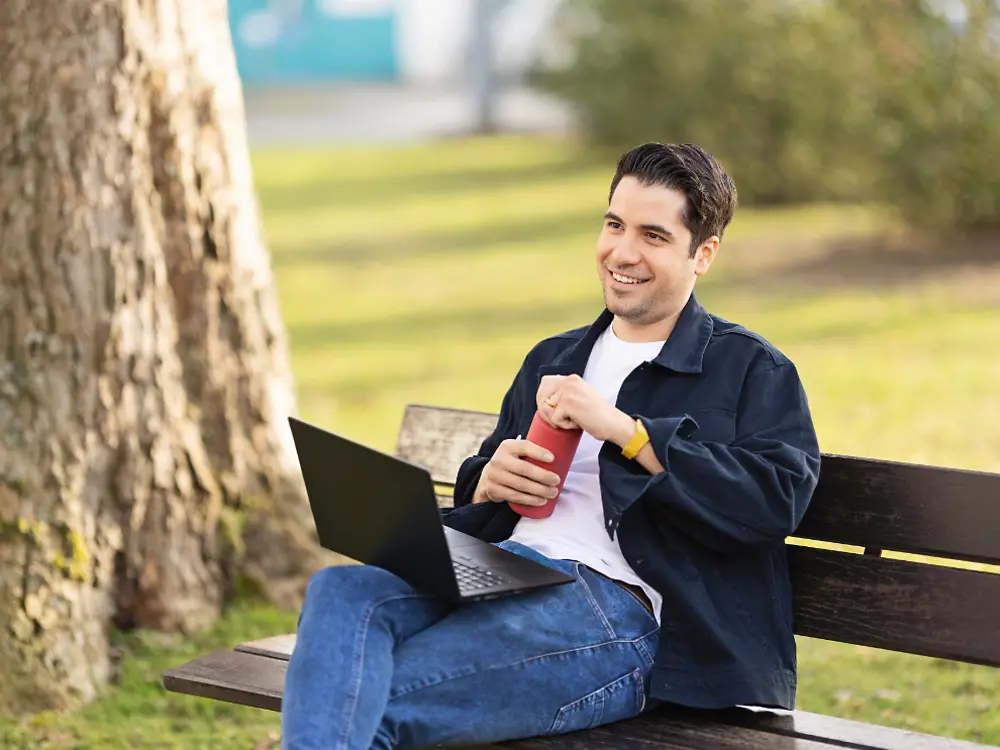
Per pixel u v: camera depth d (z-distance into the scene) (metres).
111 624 6.35
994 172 17.33
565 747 3.91
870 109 17.98
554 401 4.19
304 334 14.65
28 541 5.96
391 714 3.82
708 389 4.30
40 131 6.20
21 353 6.17
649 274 4.33
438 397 11.73
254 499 6.95
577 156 28.56
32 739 5.56
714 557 4.17
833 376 11.89
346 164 29.09
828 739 3.95
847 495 4.41
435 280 17.38
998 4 17.05
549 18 27.92
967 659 4.24
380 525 3.91
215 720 5.89
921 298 14.89
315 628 3.82
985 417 10.41
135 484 6.39
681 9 23.19
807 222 20.12
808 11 20.91
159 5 6.50
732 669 4.05
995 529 4.20
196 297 6.76
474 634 3.94
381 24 57.41
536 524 4.38
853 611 4.41
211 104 6.77
